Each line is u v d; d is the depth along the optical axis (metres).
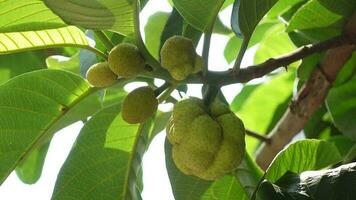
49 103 0.62
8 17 0.55
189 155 0.53
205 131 0.53
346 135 0.82
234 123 0.54
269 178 0.60
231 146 0.53
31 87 0.62
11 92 0.62
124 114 0.55
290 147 0.61
